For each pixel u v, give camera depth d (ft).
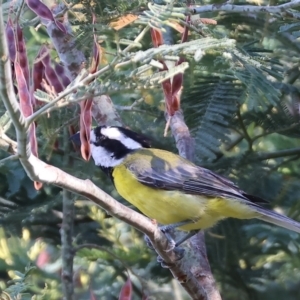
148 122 35.35
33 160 17.01
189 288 23.72
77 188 18.44
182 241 26.84
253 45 31.14
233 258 35.91
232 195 26.25
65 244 32.55
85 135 21.34
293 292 36.94
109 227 38.63
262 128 35.55
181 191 26.48
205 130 30.42
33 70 24.50
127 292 27.71
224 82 31.19
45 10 22.77
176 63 21.52
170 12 17.81
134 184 26.94
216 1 30.27
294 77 34.76
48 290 33.88
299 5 27.76
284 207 35.94
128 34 25.67
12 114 15.38
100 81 16.17
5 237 35.94
